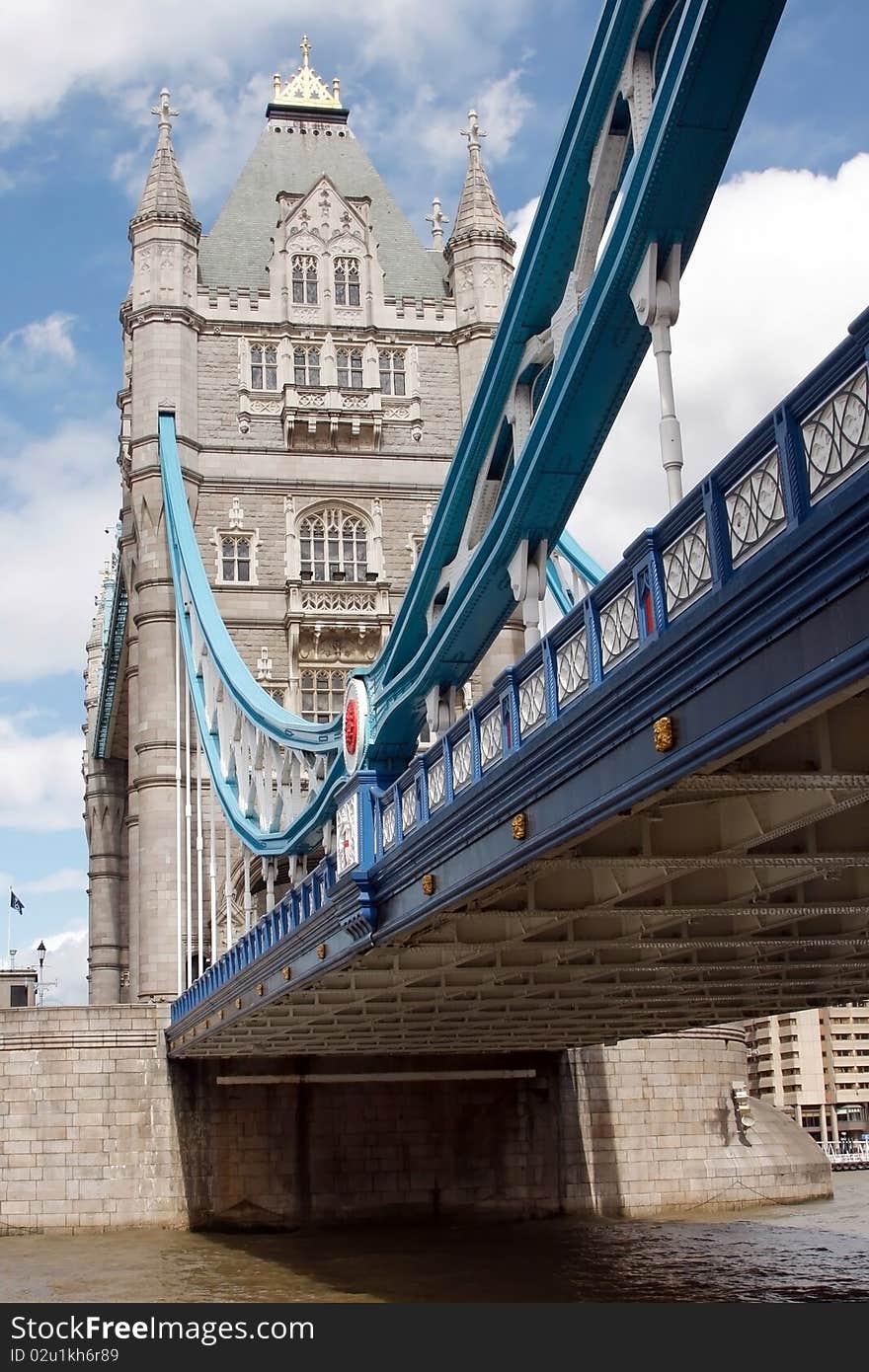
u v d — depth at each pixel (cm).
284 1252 3809
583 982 2822
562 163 1855
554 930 2339
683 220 1570
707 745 1195
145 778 5441
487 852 1778
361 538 6012
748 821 1644
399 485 6047
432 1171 4500
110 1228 4384
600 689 1376
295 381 6119
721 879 2100
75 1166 4419
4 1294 3100
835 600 1013
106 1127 4456
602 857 1686
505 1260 3525
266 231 6412
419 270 6531
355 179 6725
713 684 1193
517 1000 3044
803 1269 3244
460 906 2011
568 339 1756
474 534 2281
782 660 1085
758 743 1160
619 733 1366
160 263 6022
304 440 6025
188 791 5069
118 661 6731
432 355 6266
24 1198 4378
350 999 2986
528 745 1573
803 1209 4775
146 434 5812
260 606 5825
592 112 1778
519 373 2064
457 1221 4472
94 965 7469
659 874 1867
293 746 3462
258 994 3125
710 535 1159
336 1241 4062
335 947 2505
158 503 5725
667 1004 3180
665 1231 4138
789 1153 5044
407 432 6141
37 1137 4425
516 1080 4612
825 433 998
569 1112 4628
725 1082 4869
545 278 1966
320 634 5791
